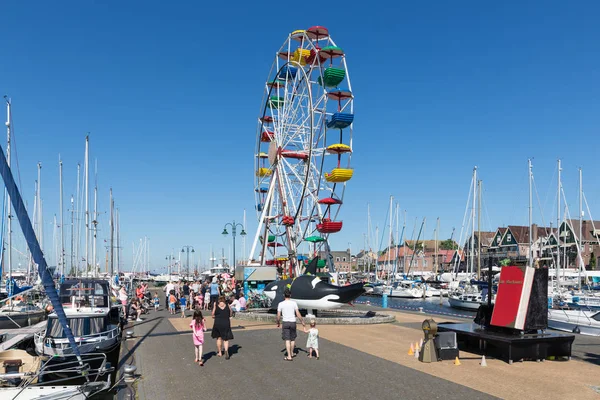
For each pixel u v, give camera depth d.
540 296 14.45
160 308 35.47
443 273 94.94
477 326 16.08
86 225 44.31
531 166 54.12
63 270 44.47
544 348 13.96
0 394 10.91
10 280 33.34
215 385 11.63
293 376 12.33
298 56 43.69
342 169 41.66
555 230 90.69
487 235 106.44
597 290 54.72
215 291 31.72
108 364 13.70
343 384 11.48
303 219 44.53
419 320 24.83
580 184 55.66
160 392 11.15
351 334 19.53
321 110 41.28
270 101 48.41
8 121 26.72
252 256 48.75
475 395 10.45
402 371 12.73
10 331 22.12
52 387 11.31
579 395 10.39
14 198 11.02
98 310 18.70
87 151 43.97
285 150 46.75
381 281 85.25
